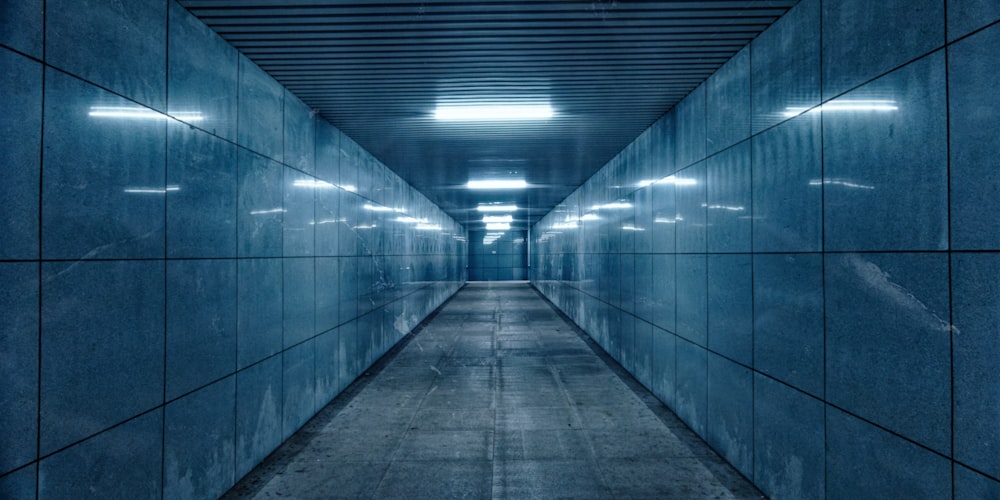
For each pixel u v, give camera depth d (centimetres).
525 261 3838
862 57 319
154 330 358
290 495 451
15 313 259
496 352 1092
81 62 299
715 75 539
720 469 500
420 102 647
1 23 253
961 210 252
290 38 452
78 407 295
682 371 638
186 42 398
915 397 279
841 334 338
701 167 576
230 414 457
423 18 423
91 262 305
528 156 1012
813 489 371
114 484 322
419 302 1523
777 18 419
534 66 529
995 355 235
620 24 436
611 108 678
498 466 512
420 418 658
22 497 262
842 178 337
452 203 1930
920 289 276
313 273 660
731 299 500
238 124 475
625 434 598
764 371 439
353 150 845
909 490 284
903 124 287
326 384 707
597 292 1178
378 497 449
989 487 238
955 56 255
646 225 787
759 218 446
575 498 446
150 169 355
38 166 271
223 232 446
